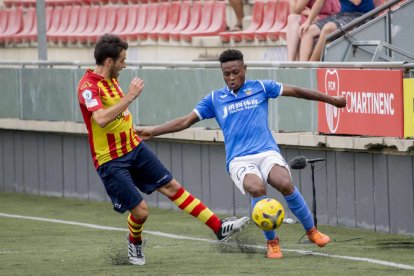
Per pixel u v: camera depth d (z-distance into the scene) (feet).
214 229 76.18
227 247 85.35
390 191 95.20
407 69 90.53
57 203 134.00
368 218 98.02
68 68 135.23
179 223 109.50
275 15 145.69
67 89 135.64
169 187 76.48
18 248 90.99
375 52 108.47
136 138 76.23
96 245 92.17
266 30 144.66
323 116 100.48
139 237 76.69
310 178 104.37
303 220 77.51
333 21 119.75
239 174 76.38
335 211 101.76
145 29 173.37
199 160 119.14
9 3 211.61
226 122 77.66
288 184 75.87
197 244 90.48
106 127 74.74
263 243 87.71
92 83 74.08
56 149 140.97
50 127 138.82
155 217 115.85
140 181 77.05
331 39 110.93
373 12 112.16
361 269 70.90
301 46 120.88
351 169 99.35
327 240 77.77
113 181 75.36
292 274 68.80
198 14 163.02
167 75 120.26
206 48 154.51
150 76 122.72
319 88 100.32
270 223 74.74
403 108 90.48
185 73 117.60
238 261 76.64
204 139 115.75
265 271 70.64
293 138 103.96
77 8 192.03
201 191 119.34
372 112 93.91
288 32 124.77
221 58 77.10
